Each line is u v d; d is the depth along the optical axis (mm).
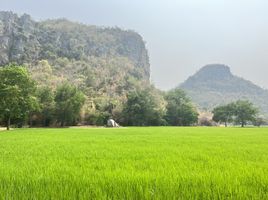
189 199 7105
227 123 151000
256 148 21109
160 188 7984
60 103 99688
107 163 12930
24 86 66375
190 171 10727
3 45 174875
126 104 120812
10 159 14234
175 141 28438
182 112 130125
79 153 17188
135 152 17859
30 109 68375
